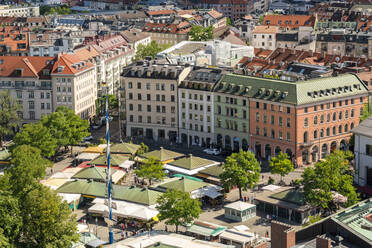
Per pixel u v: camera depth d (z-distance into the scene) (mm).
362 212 154875
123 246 196375
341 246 144375
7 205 192500
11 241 191500
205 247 187250
